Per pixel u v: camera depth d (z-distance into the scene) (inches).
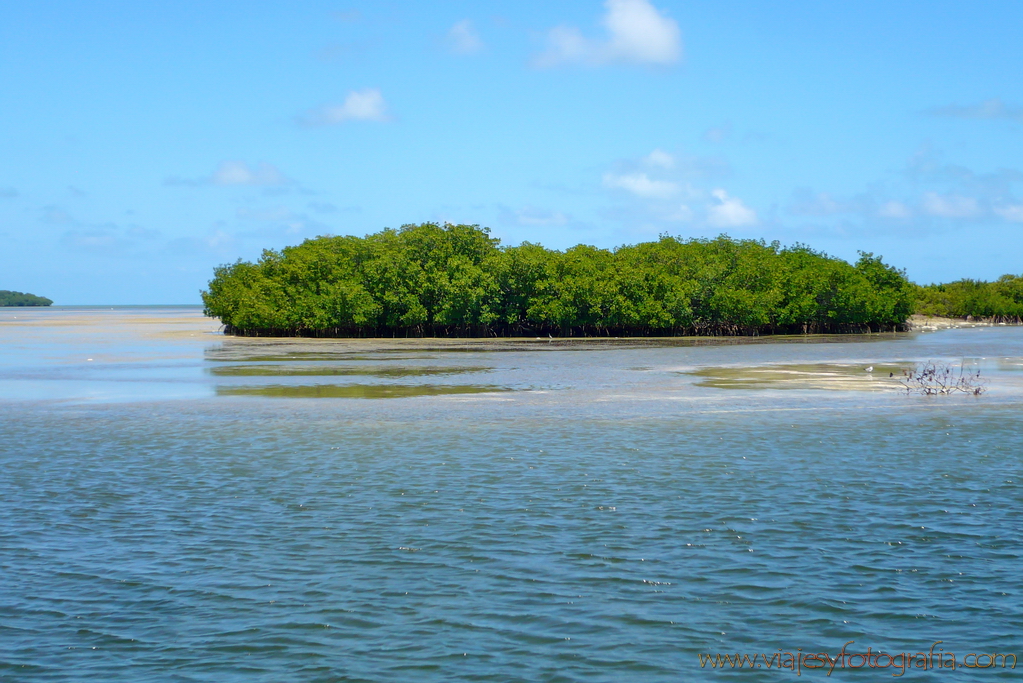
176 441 1092.5
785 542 665.0
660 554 638.5
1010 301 5836.6
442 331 4195.4
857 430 1152.8
